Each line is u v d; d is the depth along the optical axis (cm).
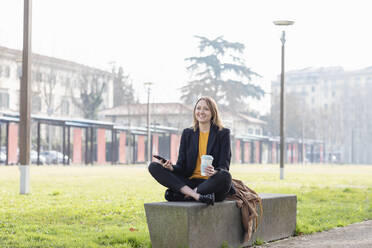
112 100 8731
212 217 581
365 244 666
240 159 7906
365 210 1104
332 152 11162
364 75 15475
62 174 2767
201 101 625
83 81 7250
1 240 671
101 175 2683
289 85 16288
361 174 3394
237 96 6612
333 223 876
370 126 11950
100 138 5091
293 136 10612
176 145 6212
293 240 705
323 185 2003
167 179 589
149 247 620
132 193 1477
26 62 1491
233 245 620
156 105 7581
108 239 686
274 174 3052
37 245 636
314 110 12075
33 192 1498
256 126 10069
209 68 6638
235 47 6669
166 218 561
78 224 835
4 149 5350
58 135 7569
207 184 579
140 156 5681
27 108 1475
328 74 15938
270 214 689
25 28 1493
